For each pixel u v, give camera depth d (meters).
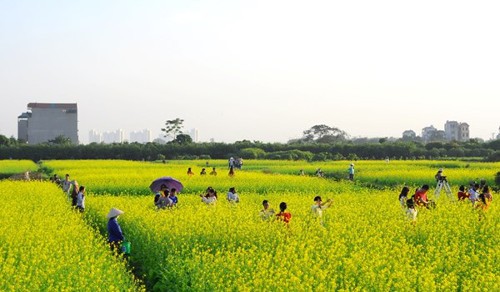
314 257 17.06
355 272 14.87
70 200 36.97
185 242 18.88
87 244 18.56
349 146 123.69
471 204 26.94
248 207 28.12
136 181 48.00
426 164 84.81
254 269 15.09
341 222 22.88
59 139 164.75
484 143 130.88
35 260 15.64
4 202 31.08
